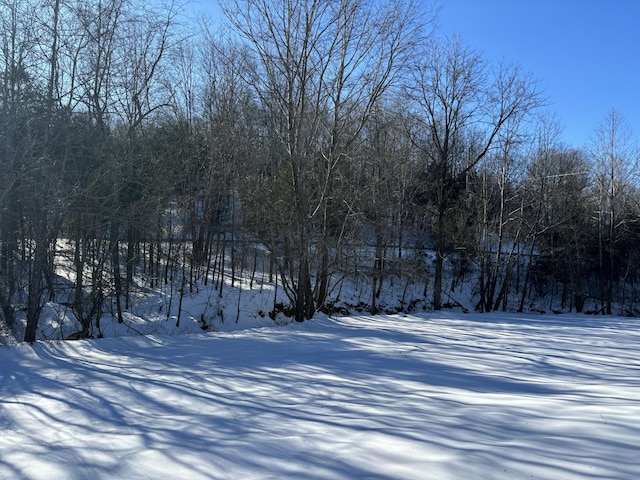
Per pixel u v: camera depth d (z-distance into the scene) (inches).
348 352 475.2
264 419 240.8
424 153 1110.4
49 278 609.6
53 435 239.9
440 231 1061.1
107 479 175.3
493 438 179.3
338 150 738.8
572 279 1257.4
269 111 749.3
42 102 518.9
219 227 917.8
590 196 1304.1
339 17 684.7
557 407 224.4
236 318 833.5
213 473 169.8
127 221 608.7
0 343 501.0
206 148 900.6
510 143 1082.7
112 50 635.5
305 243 724.7
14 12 517.7
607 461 149.4
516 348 523.5
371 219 863.1
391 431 196.5
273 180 773.3
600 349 533.0
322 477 156.3
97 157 564.7
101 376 373.7
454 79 1031.0
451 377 348.5
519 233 1154.0
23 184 517.3
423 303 1132.5
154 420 255.3
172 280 863.7
